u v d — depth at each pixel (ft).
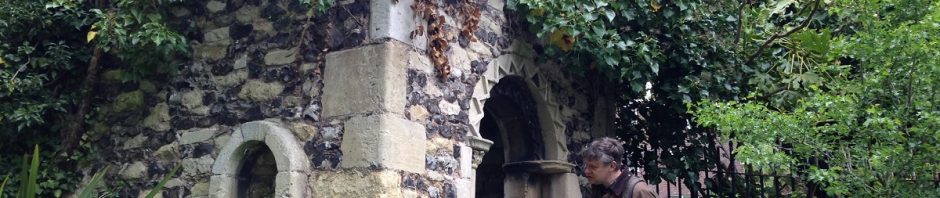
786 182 22.70
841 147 13.89
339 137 15.03
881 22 13.73
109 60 18.60
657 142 22.41
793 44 20.26
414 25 15.76
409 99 15.29
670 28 19.85
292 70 16.01
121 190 17.54
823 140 13.99
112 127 18.11
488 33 17.98
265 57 16.46
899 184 13.44
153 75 17.85
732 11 20.94
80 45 18.78
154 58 17.39
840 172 14.08
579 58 19.29
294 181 14.94
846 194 13.98
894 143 13.15
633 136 22.85
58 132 18.37
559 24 17.48
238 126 16.38
